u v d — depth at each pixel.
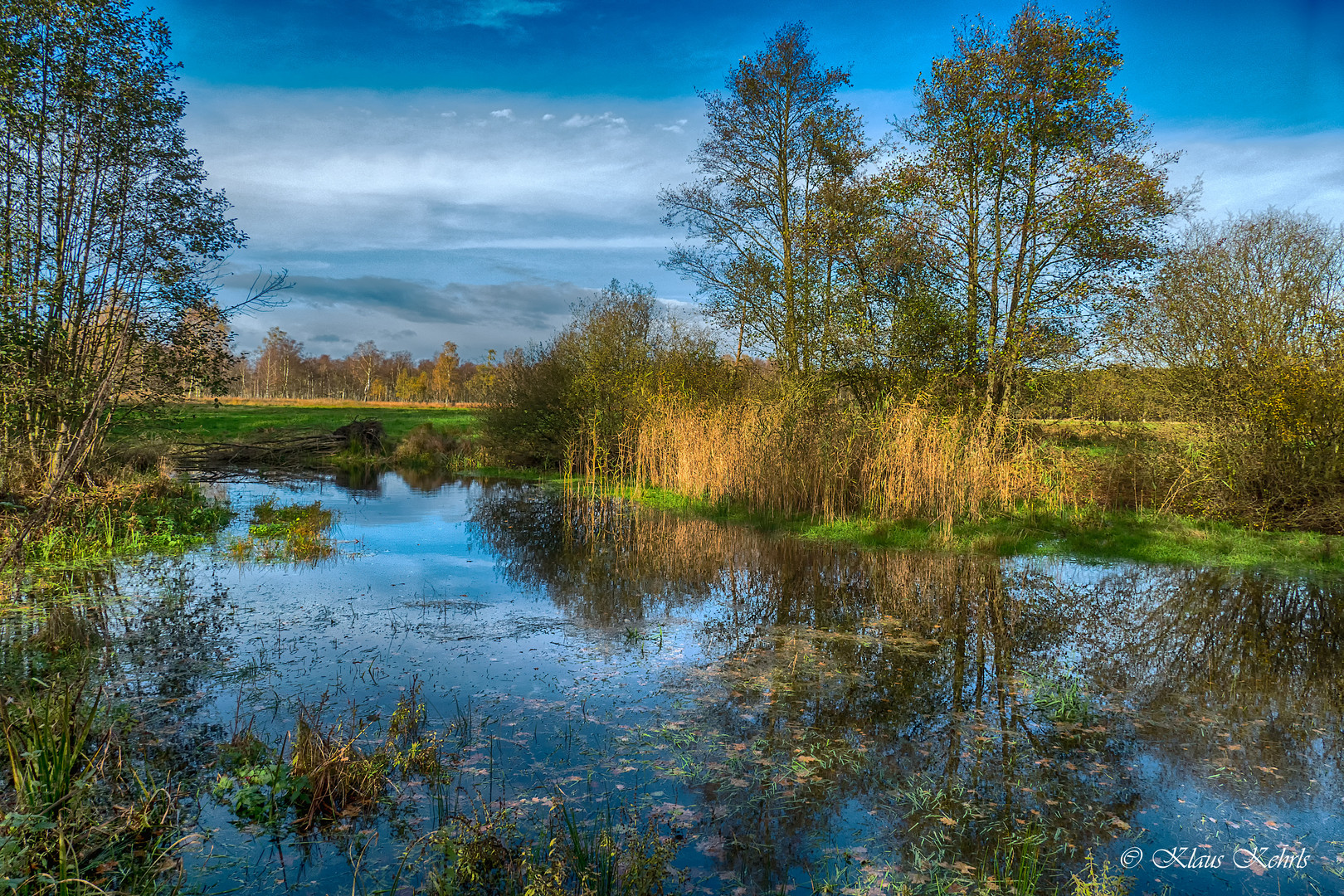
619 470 17.91
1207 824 3.35
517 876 2.89
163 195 10.93
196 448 21.92
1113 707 4.68
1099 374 13.48
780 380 17.53
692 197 19.97
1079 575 8.30
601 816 3.33
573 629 6.23
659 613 6.77
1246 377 11.16
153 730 4.09
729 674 5.16
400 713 4.12
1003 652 5.73
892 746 4.10
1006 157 13.79
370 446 25.89
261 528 10.75
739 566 8.77
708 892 2.84
